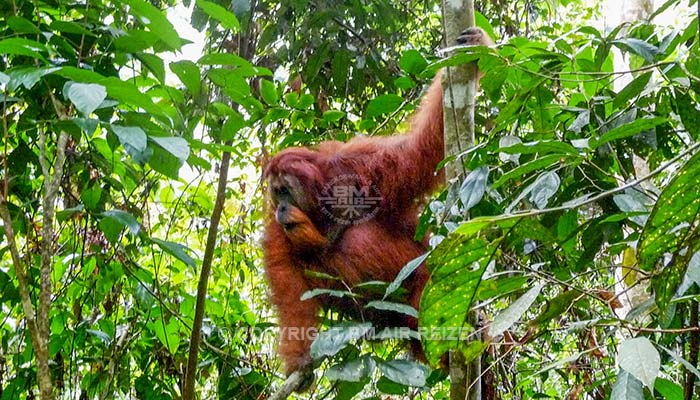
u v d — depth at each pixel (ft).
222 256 18.13
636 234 9.36
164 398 14.37
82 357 14.15
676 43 9.94
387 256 13.08
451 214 10.42
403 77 13.62
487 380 12.01
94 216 11.14
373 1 16.07
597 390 11.51
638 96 10.39
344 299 13.35
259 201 17.76
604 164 10.26
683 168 5.41
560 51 11.43
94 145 11.89
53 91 10.26
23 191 12.09
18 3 9.78
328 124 14.89
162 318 12.82
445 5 11.42
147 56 9.64
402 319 13.14
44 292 9.10
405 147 13.35
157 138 8.31
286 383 12.07
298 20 16.35
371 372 9.66
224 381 14.25
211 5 9.45
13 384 13.20
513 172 7.44
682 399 7.41
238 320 16.21
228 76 10.57
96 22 10.04
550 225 10.20
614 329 8.80
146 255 17.06
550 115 11.07
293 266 13.52
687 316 10.07
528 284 9.28
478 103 14.79
